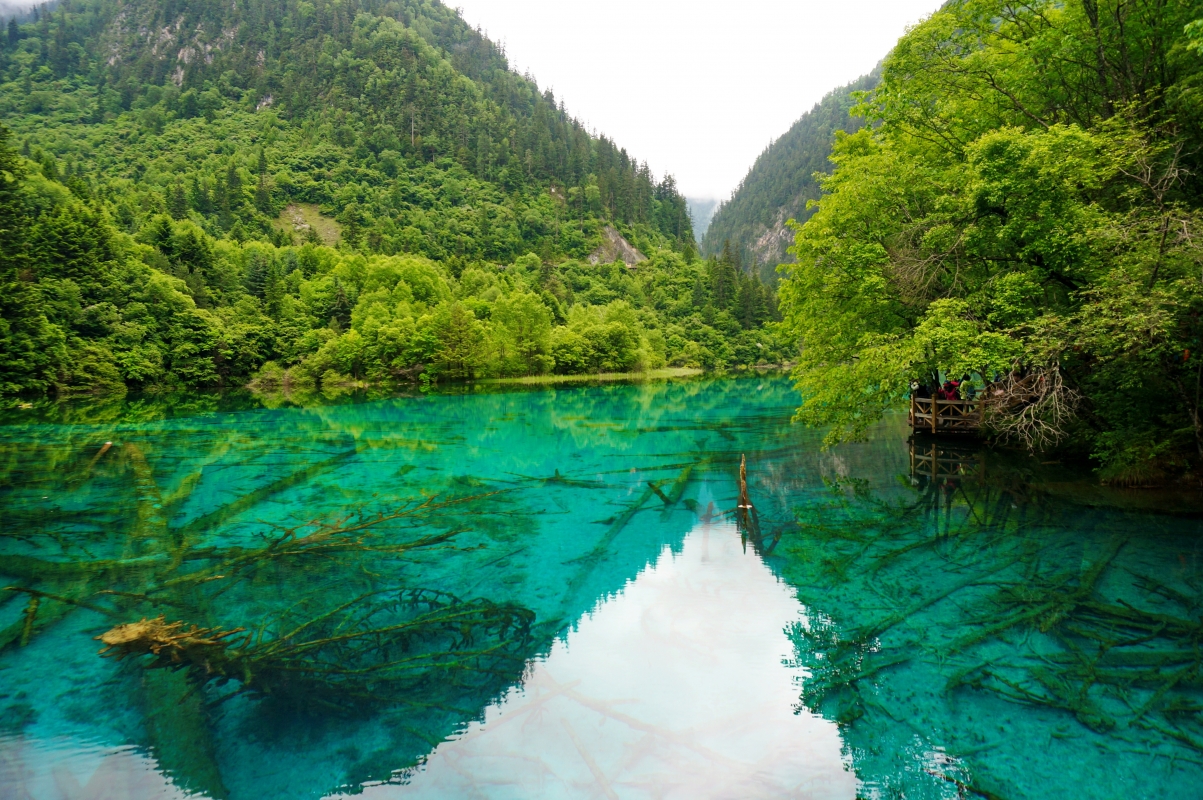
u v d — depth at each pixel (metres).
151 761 5.19
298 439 24.56
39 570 9.74
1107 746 5.20
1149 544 9.79
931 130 17.80
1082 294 12.31
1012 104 16.64
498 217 165.75
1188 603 7.70
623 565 10.02
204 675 6.55
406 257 110.12
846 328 17.45
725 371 99.12
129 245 65.81
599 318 101.81
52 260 52.62
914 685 6.26
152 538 11.48
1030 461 16.42
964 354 12.90
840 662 6.76
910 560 9.76
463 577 9.55
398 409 38.09
